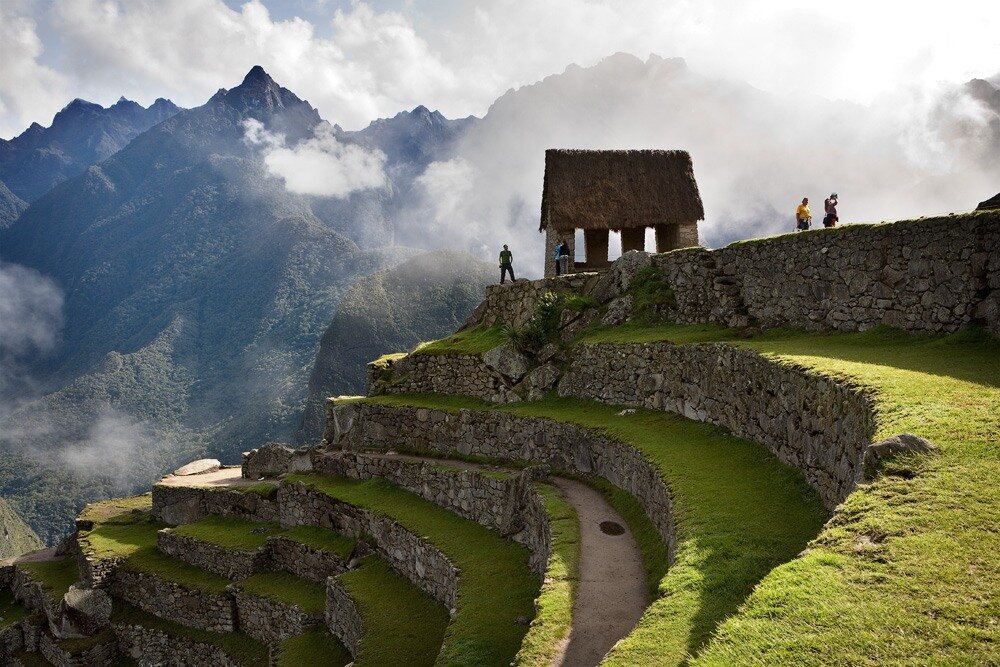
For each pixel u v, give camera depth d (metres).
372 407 28.86
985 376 10.39
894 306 15.28
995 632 4.99
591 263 31.94
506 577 16.02
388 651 16.16
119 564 29.34
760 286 19.86
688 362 17.86
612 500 16.20
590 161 31.11
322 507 25.64
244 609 24.52
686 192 31.08
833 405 10.64
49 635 28.77
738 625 5.84
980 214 13.51
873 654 5.06
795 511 10.61
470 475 20.92
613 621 10.16
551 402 24.05
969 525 6.24
